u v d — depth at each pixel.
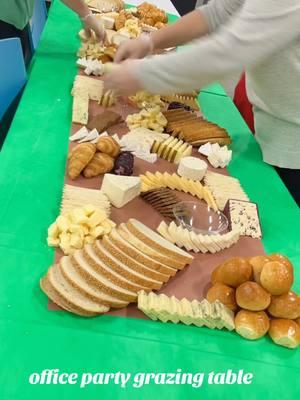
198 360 0.67
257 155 1.31
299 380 0.67
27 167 1.02
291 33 0.73
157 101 1.39
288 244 0.97
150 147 1.17
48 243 0.81
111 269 0.75
